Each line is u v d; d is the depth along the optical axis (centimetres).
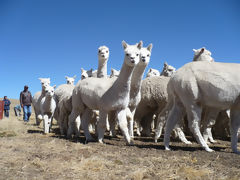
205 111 669
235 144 506
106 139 703
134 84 670
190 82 503
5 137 626
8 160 388
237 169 370
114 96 561
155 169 366
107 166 376
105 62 866
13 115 1848
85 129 667
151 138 773
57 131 877
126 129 577
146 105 812
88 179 318
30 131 801
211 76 491
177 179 325
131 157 439
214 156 455
